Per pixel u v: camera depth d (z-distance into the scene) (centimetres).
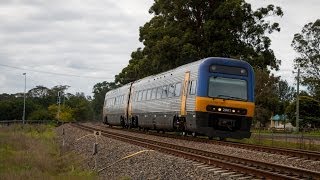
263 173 1243
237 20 4831
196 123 2456
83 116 12644
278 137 3462
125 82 7844
